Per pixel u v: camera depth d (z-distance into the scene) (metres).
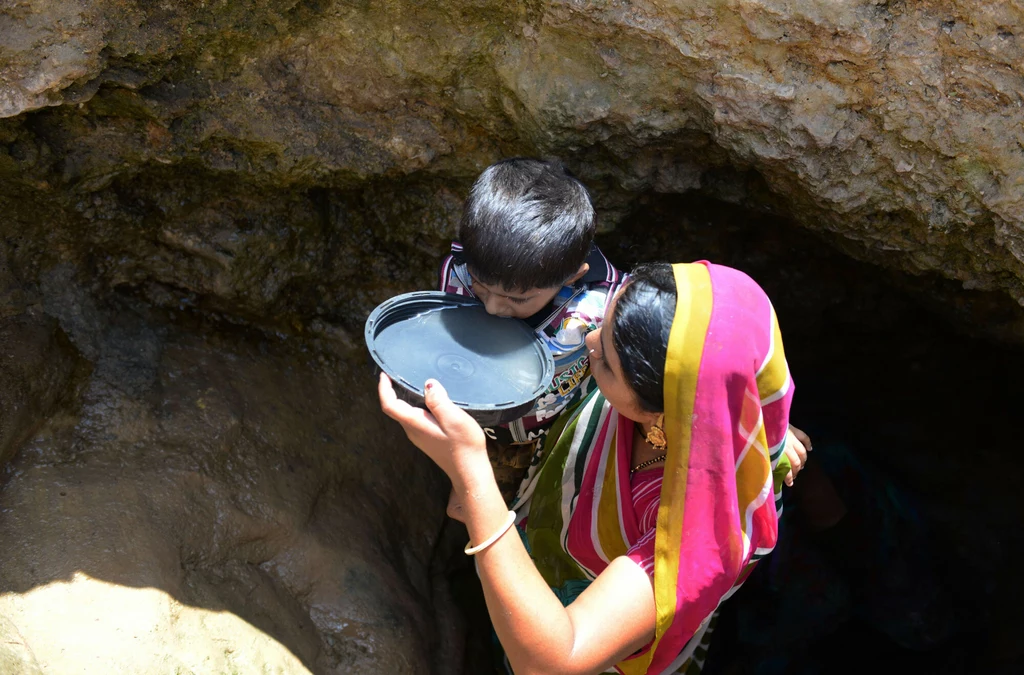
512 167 1.45
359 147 1.73
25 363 1.63
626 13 1.48
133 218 1.75
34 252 1.70
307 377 1.99
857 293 2.42
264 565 1.68
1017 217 1.52
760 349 1.21
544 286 1.41
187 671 1.40
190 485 1.64
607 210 1.93
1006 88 1.41
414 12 1.54
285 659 1.54
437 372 1.39
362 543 1.82
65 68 1.35
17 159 1.51
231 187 1.78
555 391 1.60
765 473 1.27
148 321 1.85
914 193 1.61
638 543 1.31
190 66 1.52
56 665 1.31
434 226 1.97
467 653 1.94
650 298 1.19
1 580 1.37
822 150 1.57
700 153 1.77
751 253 2.28
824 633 2.38
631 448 1.47
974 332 2.17
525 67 1.59
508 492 1.86
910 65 1.44
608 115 1.63
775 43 1.46
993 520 2.59
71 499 1.52
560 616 1.17
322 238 1.94
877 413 2.76
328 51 1.59
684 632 1.27
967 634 2.45
